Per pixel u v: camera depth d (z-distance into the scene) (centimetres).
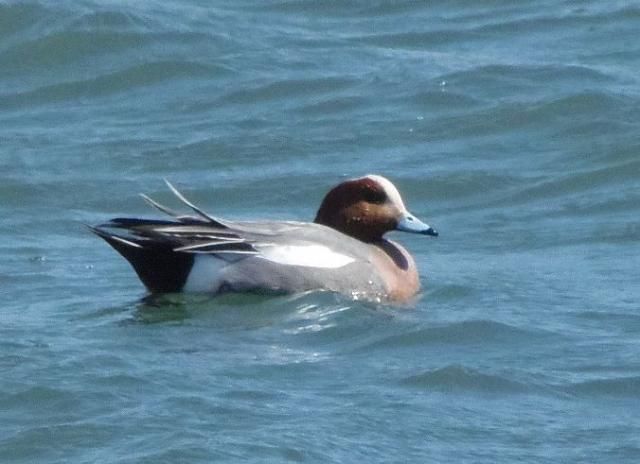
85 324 1431
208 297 1498
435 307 1514
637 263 1659
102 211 1902
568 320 1459
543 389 1280
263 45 2422
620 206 1877
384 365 1331
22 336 1389
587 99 2177
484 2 2611
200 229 1495
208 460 1122
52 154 2062
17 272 1636
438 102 2208
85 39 2398
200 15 2531
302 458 1128
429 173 1991
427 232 1575
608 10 2553
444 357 1360
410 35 2475
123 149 2078
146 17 2469
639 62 2333
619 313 1477
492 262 1689
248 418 1197
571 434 1188
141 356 1333
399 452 1148
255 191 1958
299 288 1498
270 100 2241
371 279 1521
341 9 2602
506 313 1482
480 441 1173
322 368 1320
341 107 2208
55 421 1195
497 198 1933
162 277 1509
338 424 1190
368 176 1597
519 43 2433
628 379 1297
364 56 2386
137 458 1123
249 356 1345
